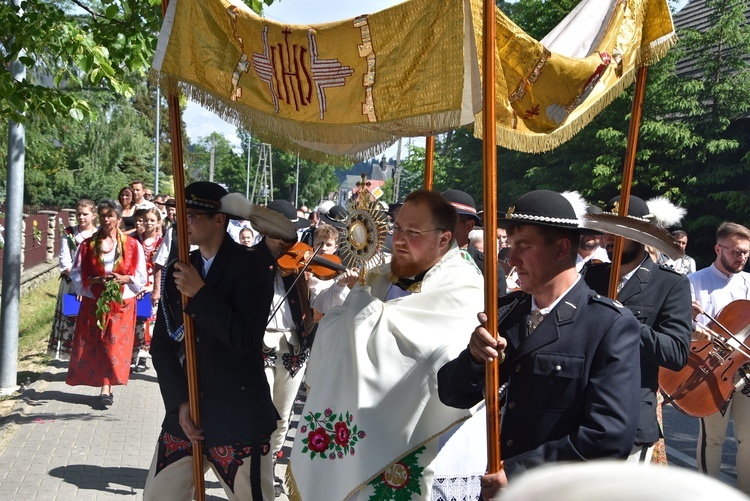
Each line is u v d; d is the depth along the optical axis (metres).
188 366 3.51
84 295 7.84
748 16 21.55
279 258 5.27
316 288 5.34
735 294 5.78
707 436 5.44
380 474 3.22
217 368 3.60
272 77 3.18
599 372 2.57
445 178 28.11
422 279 3.47
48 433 6.86
